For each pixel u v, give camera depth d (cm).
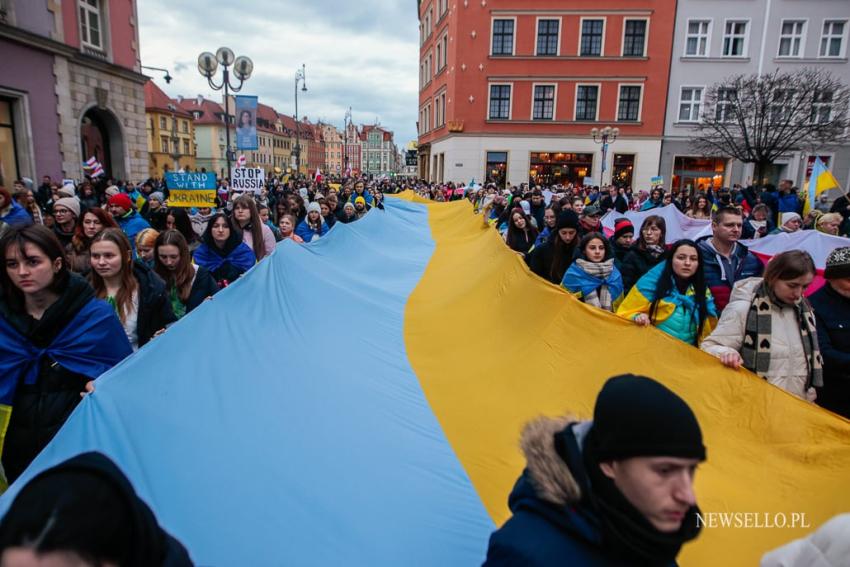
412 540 210
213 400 240
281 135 9419
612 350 300
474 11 2831
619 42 2755
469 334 439
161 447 200
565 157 2925
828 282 314
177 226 579
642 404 108
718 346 292
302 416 264
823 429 224
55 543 82
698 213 1098
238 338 310
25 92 1644
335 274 585
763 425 238
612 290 415
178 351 259
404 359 400
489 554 120
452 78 2956
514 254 502
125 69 2120
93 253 317
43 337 248
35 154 1694
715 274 391
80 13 1903
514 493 129
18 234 240
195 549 171
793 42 2652
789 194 1158
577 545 111
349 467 240
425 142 3900
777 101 2039
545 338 341
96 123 2130
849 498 204
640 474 106
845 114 2239
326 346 371
